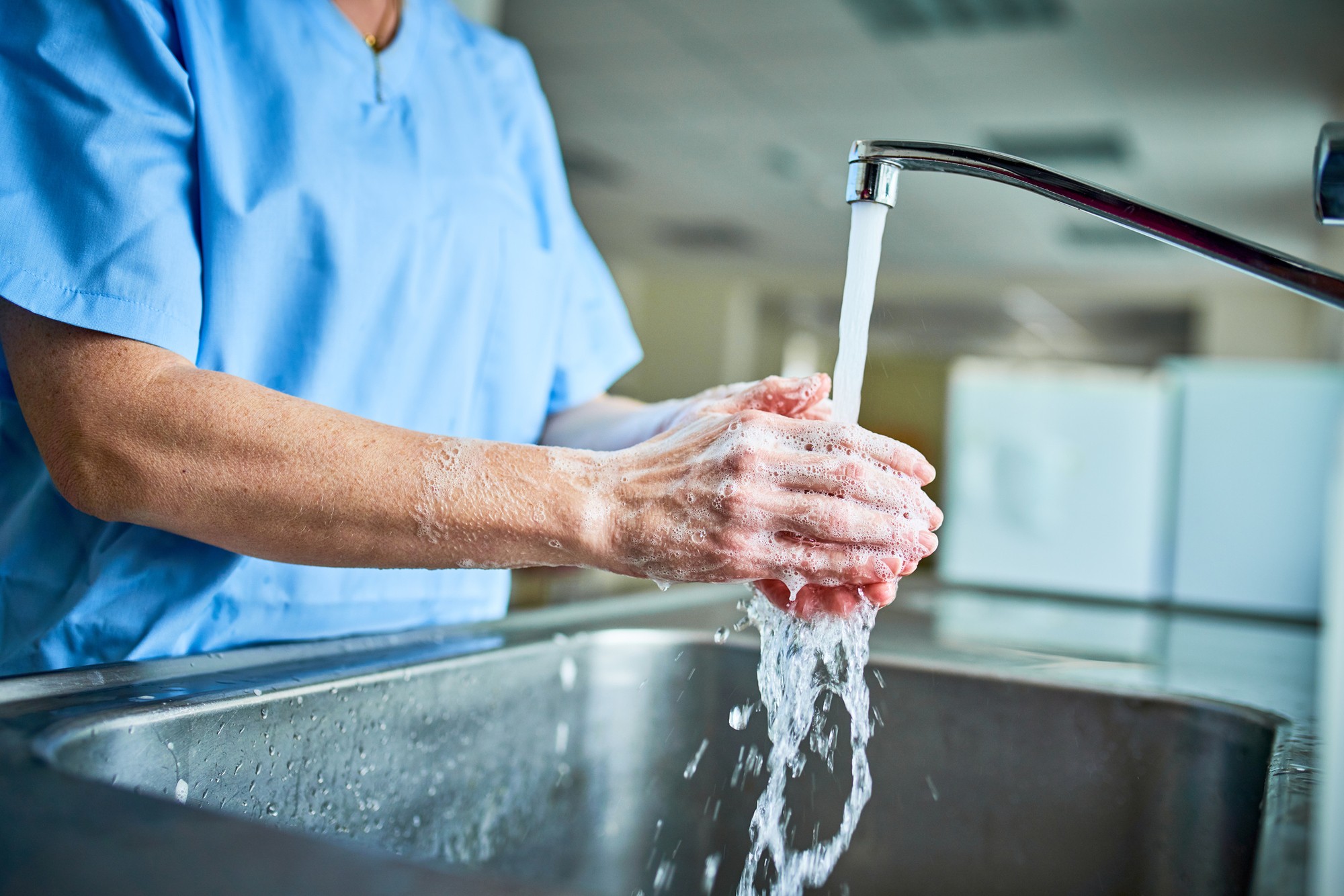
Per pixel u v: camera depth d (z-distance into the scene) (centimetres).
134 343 48
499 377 75
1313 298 40
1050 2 327
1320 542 202
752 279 798
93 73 51
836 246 663
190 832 28
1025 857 61
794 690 53
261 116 60
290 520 44
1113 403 230
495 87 78
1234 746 57
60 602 58
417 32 70
